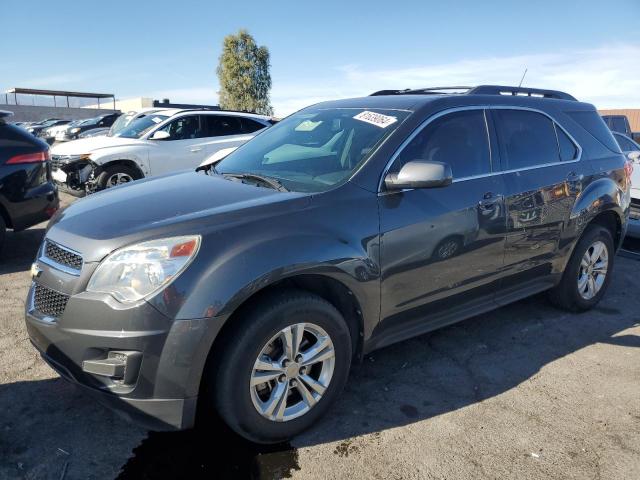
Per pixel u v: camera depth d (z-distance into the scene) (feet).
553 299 15.05
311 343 9.17
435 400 10.41
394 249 9.84
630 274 19.16
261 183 10.37
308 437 9.14
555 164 13.35
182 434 9.14
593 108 15.56
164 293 7.66
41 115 153.38
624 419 9.87
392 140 10.46
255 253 8.17
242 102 125.18
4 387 10.37
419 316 10.85
